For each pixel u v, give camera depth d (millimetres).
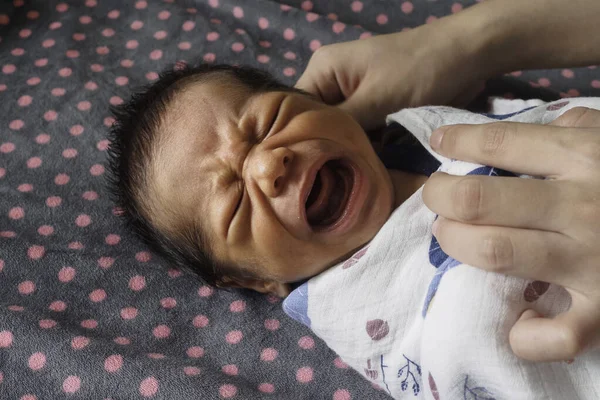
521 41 937
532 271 574
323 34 1234
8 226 1024
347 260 808
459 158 677
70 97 1190
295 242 794
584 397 641
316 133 812
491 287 643
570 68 1004
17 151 1121
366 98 977
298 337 880
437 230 651
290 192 771
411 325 747
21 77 1232
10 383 831
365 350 785
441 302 679
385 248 772
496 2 950
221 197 806
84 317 917
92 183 1075
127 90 1197
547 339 563
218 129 831
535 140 607
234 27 1302
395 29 1255
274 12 1274
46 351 848
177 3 1361
